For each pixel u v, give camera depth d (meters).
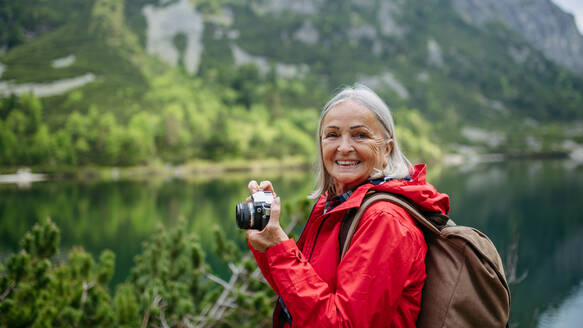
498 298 1.20
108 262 5.00
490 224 32.06
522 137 133.62
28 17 164.00
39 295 3.78
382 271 1.13
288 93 151.00
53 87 121.06
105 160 88.69
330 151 1.44
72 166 84.19
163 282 5.05
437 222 1.29
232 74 152.25
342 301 1.14
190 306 4.38
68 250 23.55
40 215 39.38
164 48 174.62
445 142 128.50
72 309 3.89
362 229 1.21
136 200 48.47
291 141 106.62
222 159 96.50
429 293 1.22
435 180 61.53
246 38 189.50
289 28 195.25
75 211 41.50
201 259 5.04
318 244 1.38
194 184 66.38
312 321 1.15
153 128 99.81
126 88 127.25
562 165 89.25
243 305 4.78
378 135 1.42
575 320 12.85
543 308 14.08
